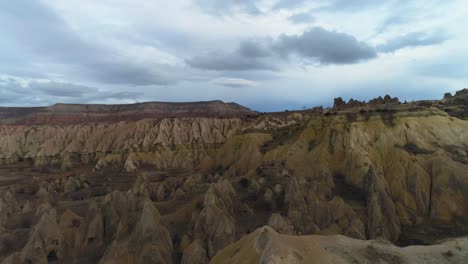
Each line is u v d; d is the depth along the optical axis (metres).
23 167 100.56
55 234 35.53
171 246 33.94
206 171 75.38
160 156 102.19
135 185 56.88
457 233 37.69
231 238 32.28
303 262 18.81
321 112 77.06
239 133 81.00
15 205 51.19
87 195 61.69
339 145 58.34
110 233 38.53
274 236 20.64
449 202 41.75
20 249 36.81
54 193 60.78
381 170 49.62
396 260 22.88
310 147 63.19
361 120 60.19
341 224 36.44
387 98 75.12
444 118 56.56
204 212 36.06
